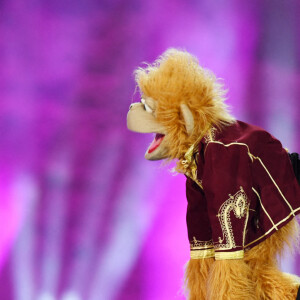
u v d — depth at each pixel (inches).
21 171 859.4
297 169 262.5
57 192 850.1
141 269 815.7
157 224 831.1
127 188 845.8
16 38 884.6
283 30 886.4
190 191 267.4
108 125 868.6
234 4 885.8
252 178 247.3
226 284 232.7
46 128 870.4
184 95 248.4
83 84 879.7
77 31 885.8
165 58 260.5
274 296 241.3
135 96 875.4
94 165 856.9
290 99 880.9
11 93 879.1
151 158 260.2
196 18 888.9
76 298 812.0
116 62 882.8
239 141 244.4
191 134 249.1
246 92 885.2
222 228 235.0
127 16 885.8
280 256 253.1
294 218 253.0
